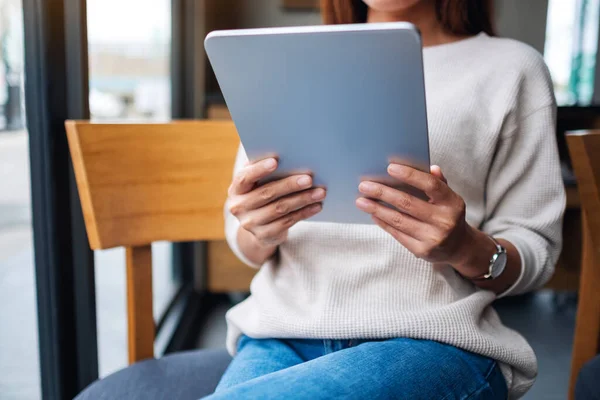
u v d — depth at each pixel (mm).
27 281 1259
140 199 1032
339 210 764
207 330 2469
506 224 889
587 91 3814
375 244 809
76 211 1278
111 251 2072
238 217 772
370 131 626
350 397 624
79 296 1311
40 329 1251
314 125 641
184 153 1079
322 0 1059
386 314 772
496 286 840
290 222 765
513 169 882
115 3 1784
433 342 756
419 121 598
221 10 3156
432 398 669
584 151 1077
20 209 1224
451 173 845
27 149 1186
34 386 1294
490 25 977
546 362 2223
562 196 877
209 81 2846
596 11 3658
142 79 2127
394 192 687
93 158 980
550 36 3488
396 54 544
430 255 724
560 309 2822
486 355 774
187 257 2768
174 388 924
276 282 871
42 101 1172
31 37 1152
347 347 786
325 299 801
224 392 625
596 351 1215
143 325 1053
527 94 871
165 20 2463
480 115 853
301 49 572
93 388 927
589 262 1197
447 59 893
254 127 668
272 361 784
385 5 862
